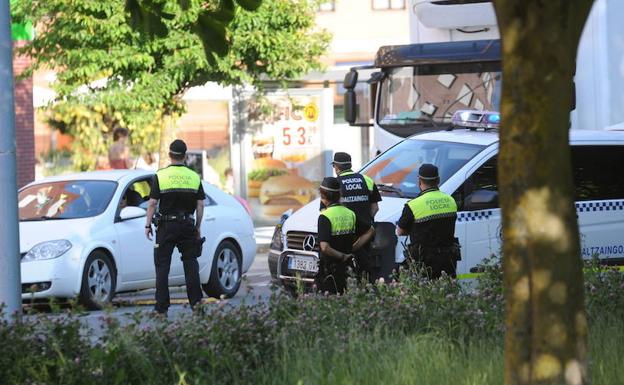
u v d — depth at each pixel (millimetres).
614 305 22938
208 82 60719
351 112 49062
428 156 33156
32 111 64562
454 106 47625
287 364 18438
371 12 101938
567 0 13180
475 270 31000
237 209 40281
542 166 13297
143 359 17891
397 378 17812
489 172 31875
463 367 18516
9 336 17984
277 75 58000
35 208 36562
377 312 20828
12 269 23328
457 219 30953
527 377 13641
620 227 33031
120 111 54781
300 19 56719
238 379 18234
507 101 13438
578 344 13617
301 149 65750
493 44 47250
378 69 49500
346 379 17703
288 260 32031
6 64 23328
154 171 39344
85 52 52094
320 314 20531
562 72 13266
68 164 65375
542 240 13383
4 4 23281
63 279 33938
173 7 52219
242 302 20938
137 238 36594
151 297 40281
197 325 19203
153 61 53156
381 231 30312
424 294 22344
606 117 44344
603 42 44312
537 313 13531
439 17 47188
